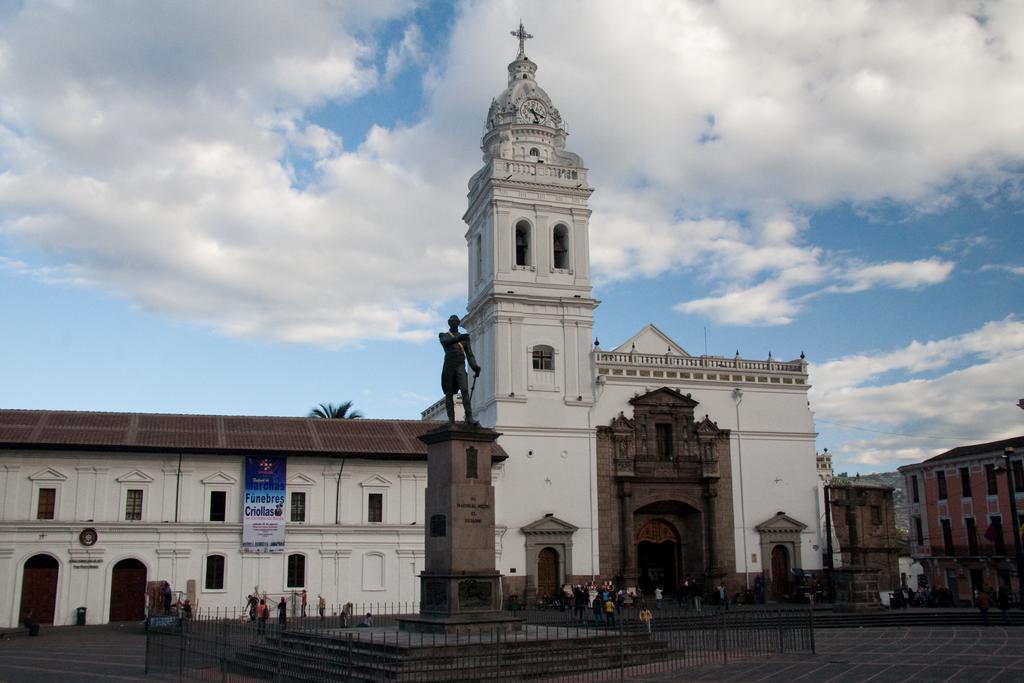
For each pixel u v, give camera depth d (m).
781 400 69.94
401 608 56.94
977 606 50.03
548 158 70.62
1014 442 64.38
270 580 54.75
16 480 51.31
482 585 29.23
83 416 56.31
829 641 36.47
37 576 50.72
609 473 64.69
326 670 26.12
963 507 68.56
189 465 54.69
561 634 29.69
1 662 32.12
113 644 39.62
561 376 65.25
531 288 66.31
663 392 66.81
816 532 68.44
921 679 24.38
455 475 29.44
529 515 62.25
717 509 66.38
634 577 63.44
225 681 26.23
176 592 52.69
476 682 24.19
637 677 25.42
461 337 31.20
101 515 52.44
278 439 57.53
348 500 57.44
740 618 46.41
